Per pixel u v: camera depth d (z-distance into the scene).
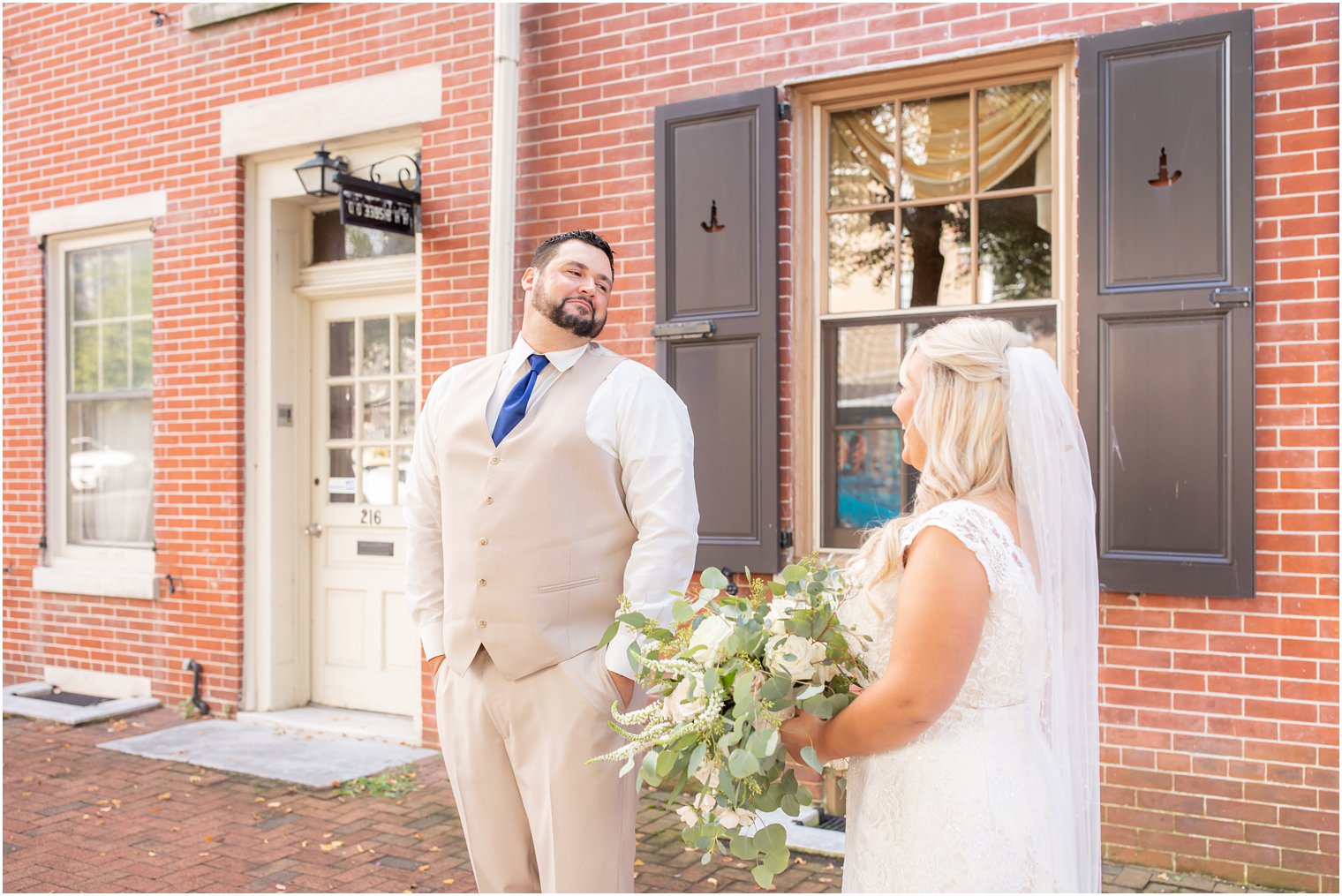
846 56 4.46
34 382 6.97
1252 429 3.67
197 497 6.20
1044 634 1.85
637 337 4.88
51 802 4.64
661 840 4.14
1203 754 3.80
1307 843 3.65
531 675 2.71
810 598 1.92
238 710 6.06
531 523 2.73
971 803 1.79
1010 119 4.34
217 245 6.13
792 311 4.60
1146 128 3.82
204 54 6.20
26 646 6.96
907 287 4.54
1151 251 3.81
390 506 5.95
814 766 1.80
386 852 4.07
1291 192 3.68
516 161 5.18
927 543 1.78
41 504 6.94
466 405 2.88
